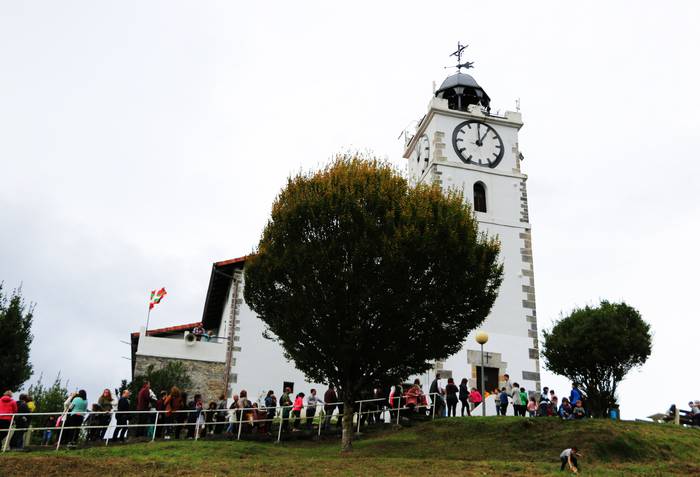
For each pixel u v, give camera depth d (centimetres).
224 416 2508
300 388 3183
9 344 2664
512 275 3506
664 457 1998
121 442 2139
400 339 2133
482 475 1633
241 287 3325
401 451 2039
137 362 3123
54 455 1798
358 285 2089
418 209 2197
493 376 3275
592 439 2041
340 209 2159
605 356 3412
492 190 3681
